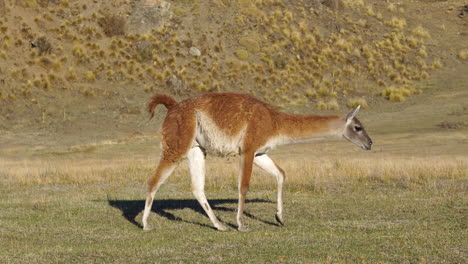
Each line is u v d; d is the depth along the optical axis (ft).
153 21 256.52
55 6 249.34
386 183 84.74
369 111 224.12
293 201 68.80
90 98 209.97
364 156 133.08
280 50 265.34
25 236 50.06
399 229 50.24
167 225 55.31
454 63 281.33
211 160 128.88
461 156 125.80
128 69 230.48
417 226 51.52
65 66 222.48
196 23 266.16
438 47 299.58
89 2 256.73
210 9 277.64
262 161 54.44
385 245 43.37
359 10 327.67
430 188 77.61
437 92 242.78
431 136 163.94
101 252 42.98
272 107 53.26
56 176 99.09
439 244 43.21
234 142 51.34
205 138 51.90
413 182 84.89
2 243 47.03
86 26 242.99
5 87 203.92
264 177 89.97
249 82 241.96
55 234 51.06
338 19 304.91
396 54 284.82
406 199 68.74
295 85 246.88
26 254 42.52
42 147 162.61
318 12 303.48
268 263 38.52
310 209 62.85
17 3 239.09
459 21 333.83
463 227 50.55
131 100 212.84
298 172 95.14
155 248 44.37
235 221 56.95
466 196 69.72
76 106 203.92
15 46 222.48
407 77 265.75
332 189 79.46
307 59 265.34
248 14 281.74
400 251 41.27
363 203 66.23
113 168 109.09
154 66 237.04
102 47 237.45
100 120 196.03
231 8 282.97
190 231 51.98
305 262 38.47
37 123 190.49
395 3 360.69
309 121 53.01
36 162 131.34
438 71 272.92
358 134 53.67
